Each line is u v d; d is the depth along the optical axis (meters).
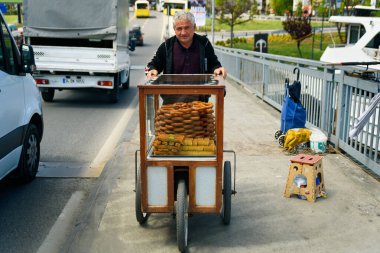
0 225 4.95
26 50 5.86
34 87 6.45
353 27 14.54
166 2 64.25
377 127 6.00
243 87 14.96
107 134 9.20
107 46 13.72
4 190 6.01
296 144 7.27
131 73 20.64
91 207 5.21
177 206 4.08
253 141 8.05
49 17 12.69
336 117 7.39
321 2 36.72
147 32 54.75
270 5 71.12
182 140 4.21
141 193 4.27
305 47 36.59
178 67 4.79
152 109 4.50
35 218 5.15
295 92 7.80
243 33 52.97
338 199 5.34
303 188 5.30
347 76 6.94
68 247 4.34
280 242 4.34
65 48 12.34
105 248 4.30
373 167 6.10
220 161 4.14
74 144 8.39
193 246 4.29
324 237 4.43
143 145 4.15
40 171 6.80
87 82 12.75
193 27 4.68
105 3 12.55
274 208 5.11
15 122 5.65
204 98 4.57
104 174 6.33
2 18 5.64
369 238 4.41
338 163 6.70
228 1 41.91
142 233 4.58
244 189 5.70
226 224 4.71
